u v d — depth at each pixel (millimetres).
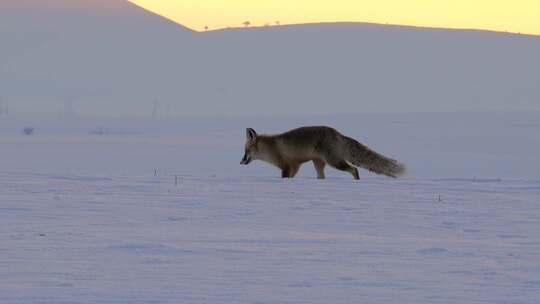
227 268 22297
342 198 41344
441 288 20188
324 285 20344
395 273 22031
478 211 37188
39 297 18391
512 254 25375
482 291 19875
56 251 24531
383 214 35719
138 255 24047
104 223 31422
